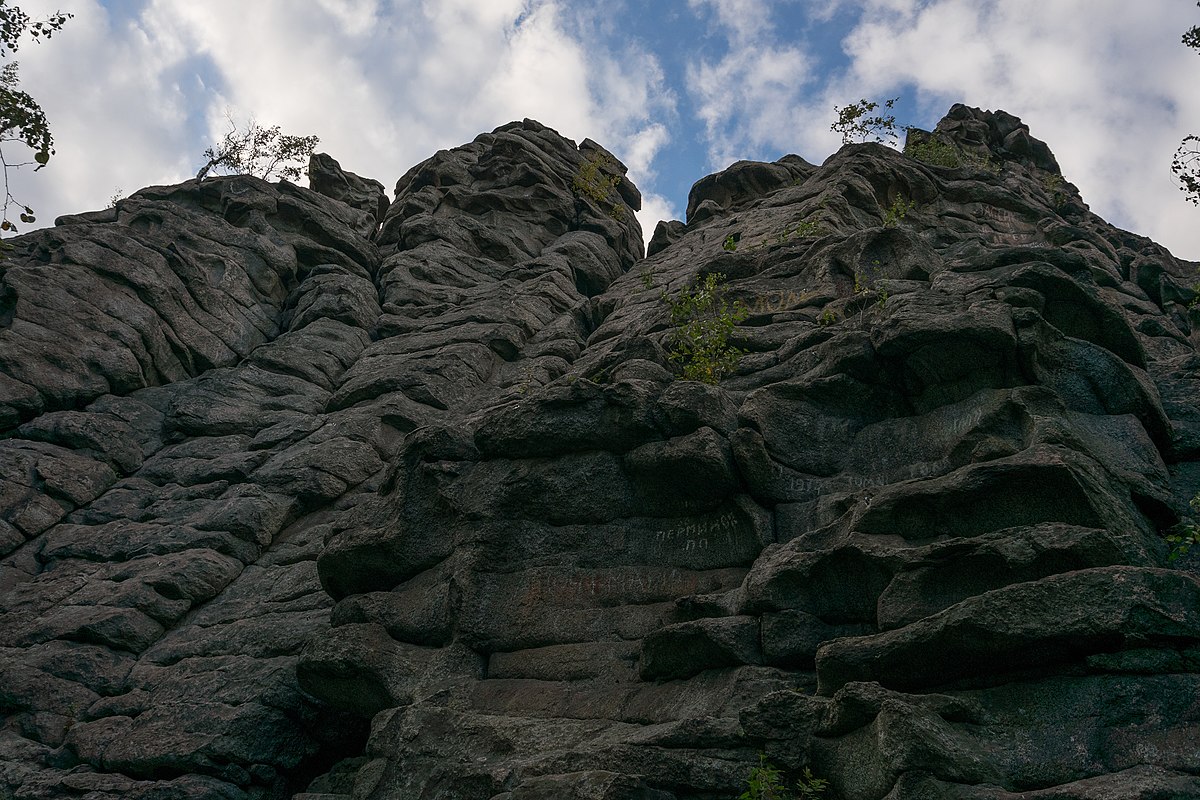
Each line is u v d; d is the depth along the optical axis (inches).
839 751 355.6
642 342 653.3
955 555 389.1
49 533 762.8
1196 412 549.3
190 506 773.3
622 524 518.9
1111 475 440.5
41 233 1019.3
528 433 538.9
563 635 491.5
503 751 437.4
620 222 1315.2
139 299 965.2
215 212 1171.3
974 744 337.7
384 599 540.4
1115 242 1070.4
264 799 548.4
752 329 670.5
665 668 448.8
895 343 510.6
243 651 629.0
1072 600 346.6
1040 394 469.4
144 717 578.6
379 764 457.4
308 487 773.9
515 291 1043.9
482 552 523.2
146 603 674.8
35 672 625.0
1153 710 326.3
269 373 936.3
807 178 1189.7
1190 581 343.3
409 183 1330.0
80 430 832.9
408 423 844.6
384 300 1082.1
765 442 513.7
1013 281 551.2
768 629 425.7
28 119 567.8
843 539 426.9
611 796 365.4
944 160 1142.3
